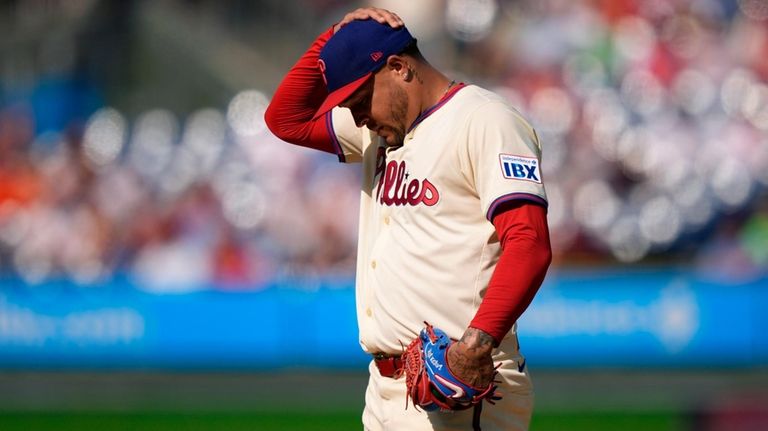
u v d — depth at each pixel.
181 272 34.47
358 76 10.38
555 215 35.62
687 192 35.81
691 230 35.25
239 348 31.11
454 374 9.58
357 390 29.31
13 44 43.91
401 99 10.46
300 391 29.31
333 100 10.41
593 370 30.44
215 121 39.31
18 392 29.52
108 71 43.59
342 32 10.47
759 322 30.33
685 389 28.83
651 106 38.19
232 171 37.03
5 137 40.97
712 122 37.69
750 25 40.41
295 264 33.12
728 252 34.53
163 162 38.09
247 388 29.70
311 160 36.66
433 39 42.19
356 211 35.34
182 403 28.47
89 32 44.12
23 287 31.45
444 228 10.28
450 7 42.31
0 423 27.11
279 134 12.31
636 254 34.97
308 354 30.97
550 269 31.20
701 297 30.44
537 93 39.22
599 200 35.78
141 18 44.59
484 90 10.48
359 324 11.32
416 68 10.48
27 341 31.41
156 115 41.09
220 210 36.03
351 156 12.26
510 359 10.79
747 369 30.27
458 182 10.16
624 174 36.56
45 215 37.16
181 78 43.50
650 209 35.53
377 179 11.17
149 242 35.75
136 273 34.78
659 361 30.41
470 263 10.25
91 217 36.62
